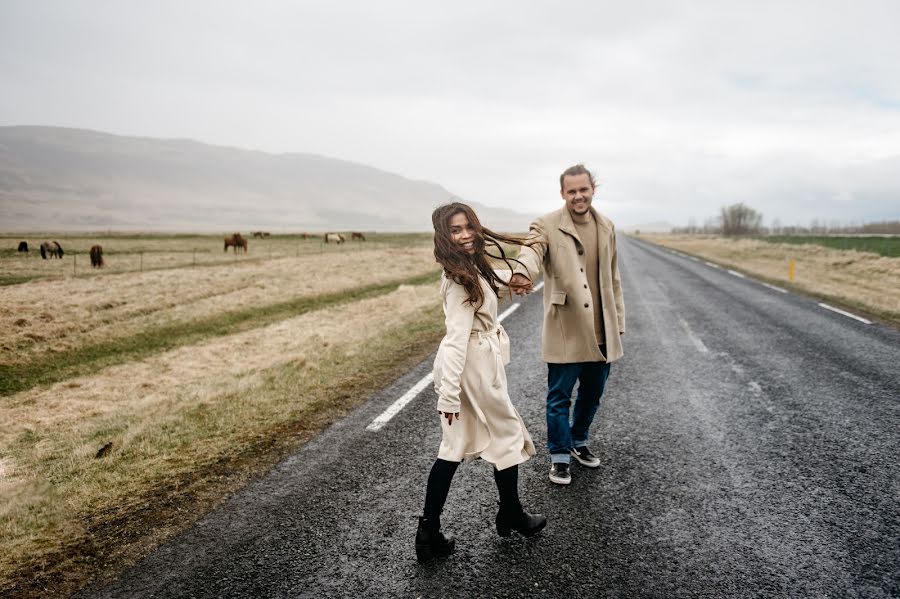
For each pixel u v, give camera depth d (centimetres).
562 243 326
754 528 287
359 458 378
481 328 260
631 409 483
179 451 399
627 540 276
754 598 231
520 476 352
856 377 581
